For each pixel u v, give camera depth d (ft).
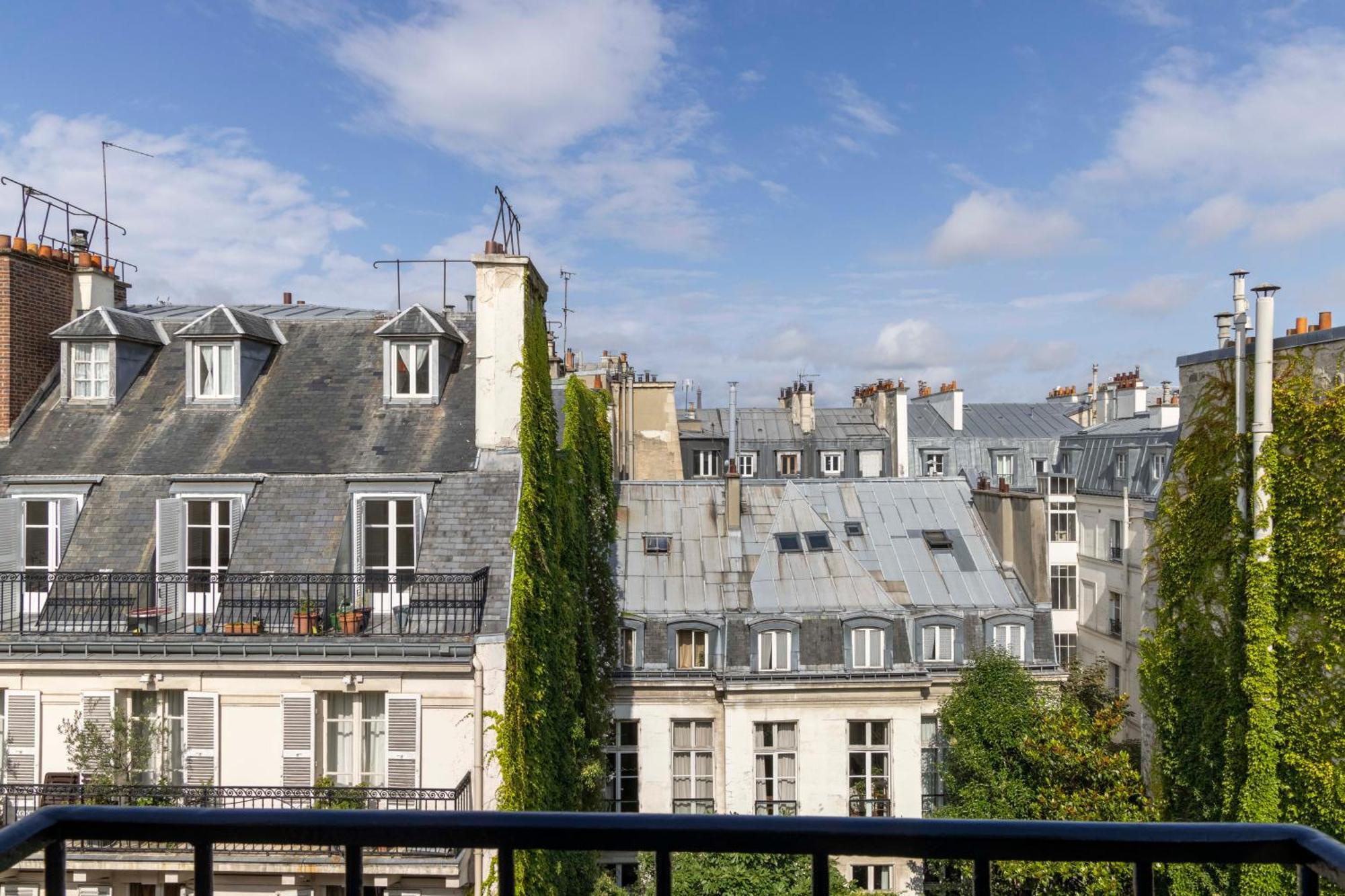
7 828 6.78
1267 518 56.65
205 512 58.70
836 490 103.24
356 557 57.21
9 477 59.06
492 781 49.75
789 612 85.61
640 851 7.00
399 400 64.49
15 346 63.31
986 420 201.57
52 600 52.95
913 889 77.20
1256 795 55.72
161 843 7.16
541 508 58.65
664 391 161.07
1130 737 114.32
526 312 60.13
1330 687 53.31
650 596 88.43
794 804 80.69
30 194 67.72
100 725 50.62
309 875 48.49
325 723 52.06
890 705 80.94
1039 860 6.85
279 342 69.67
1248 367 59.06
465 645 50.19
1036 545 88.48
